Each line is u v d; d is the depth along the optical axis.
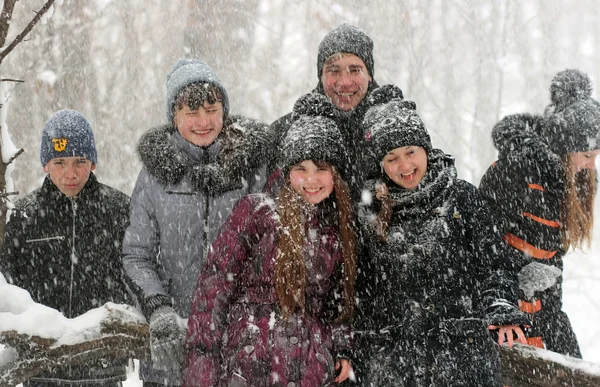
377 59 17.78
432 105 20.27
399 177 3.21
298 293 3.02
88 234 3.82
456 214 3.20
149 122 13.62
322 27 17.41
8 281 3.79
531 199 3.92
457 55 20.20
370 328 3.25
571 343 4.16
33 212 3.82
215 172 3.40
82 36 11.40
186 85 3.43
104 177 12.07
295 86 17.56
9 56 11.27
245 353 2.99
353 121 3.94
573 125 4.00
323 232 3.13
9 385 3.26
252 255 3.10
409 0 18.02
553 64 20.28
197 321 3.03
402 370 3.14
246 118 3.60
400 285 3.19
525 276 3.82
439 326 3.14
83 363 3.56
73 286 3.80
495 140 4.14
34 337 3.26
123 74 13.95
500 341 3.18
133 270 3.37
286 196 3.09
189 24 12.50
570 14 20.89
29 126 11.02
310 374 3.00
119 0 14.34
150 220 3.44
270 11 18.38
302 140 3.08
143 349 3.40
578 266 13.94
